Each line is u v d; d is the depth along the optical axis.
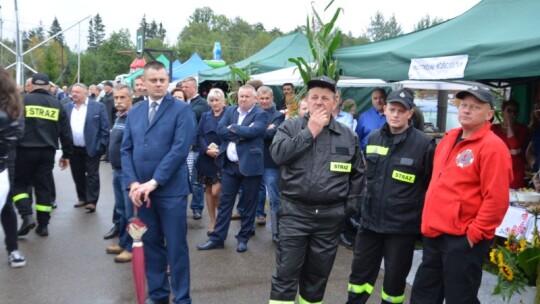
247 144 5.36
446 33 5.32
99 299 4.21
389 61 5.50
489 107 3.08
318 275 3.38
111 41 58.25
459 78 4.61
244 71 10.55
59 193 8.66
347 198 3.37
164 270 4.05
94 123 7.12
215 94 6.22
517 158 5.70
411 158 3.51
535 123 5.96
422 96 13.62
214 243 5.67
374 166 3.67
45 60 49.56
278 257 3.30
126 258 5.14
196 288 4.51
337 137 3.29
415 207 3.54
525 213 4.48
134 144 3.84
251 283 4.66
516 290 3.61
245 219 5.59
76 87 7.10
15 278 4.63
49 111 5.88
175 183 3.80
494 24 5.03
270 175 5.85
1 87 4.03
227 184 5.57
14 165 5.14
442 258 3.23
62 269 4.90
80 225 6.55
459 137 3.31
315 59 6.56
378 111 6.07
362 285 3.80
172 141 3.80
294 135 3.27
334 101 3.21
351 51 6.41
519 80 6.75
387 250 3.65
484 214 2.99
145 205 3.85
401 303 3.73
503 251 3.79
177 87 7.14
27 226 5.72
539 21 4.50
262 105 5.95
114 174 5.25
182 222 3.85
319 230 3.27
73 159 7.40
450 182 3.17
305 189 3.19
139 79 6.62
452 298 3.16
